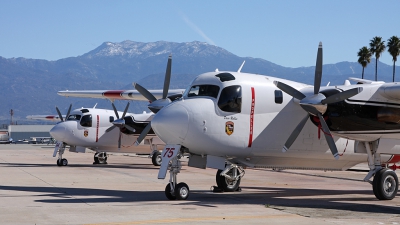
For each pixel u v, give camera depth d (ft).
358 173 88.38
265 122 49.42
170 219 36.55
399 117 49.37
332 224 35.58
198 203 45.16
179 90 75.41
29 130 442.50
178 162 48.08
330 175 83.51
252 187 62.90
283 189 61.31
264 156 50.98
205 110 46.88
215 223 35.19
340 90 49.21
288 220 36.88
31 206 42.52
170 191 47.44
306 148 51.90
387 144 51.19
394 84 48.96
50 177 71.15
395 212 41.83
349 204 46.65
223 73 49.37
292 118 50.49
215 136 47.16
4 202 45.03
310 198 51.67
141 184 63.21
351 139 51.49
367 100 49.03
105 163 105.09
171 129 46.55
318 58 48.37
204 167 51.06
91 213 38.91
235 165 52.13
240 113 48.32
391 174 50.85
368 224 35.78
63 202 45.21
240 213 39.65
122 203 44.80
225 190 55.72
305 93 50.16
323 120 48.14
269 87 50.01
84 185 61.26
